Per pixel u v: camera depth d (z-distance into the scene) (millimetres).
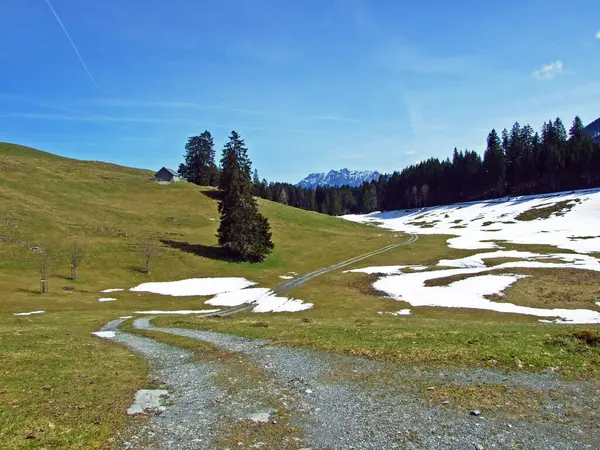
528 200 143125
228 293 57594
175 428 11781
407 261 76938
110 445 10617
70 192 112375
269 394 14758
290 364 18750
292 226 117125
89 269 65438
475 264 68750
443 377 15727
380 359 18609
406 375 16219
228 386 15930
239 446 10547
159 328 32688
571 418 11836
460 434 10977
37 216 84500
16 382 15820
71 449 10156
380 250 89875
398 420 12008
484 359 17469
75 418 12312
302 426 11797
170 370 18812
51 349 22391
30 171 123125
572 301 43531
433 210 174875
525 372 15828
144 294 56562
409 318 39906
